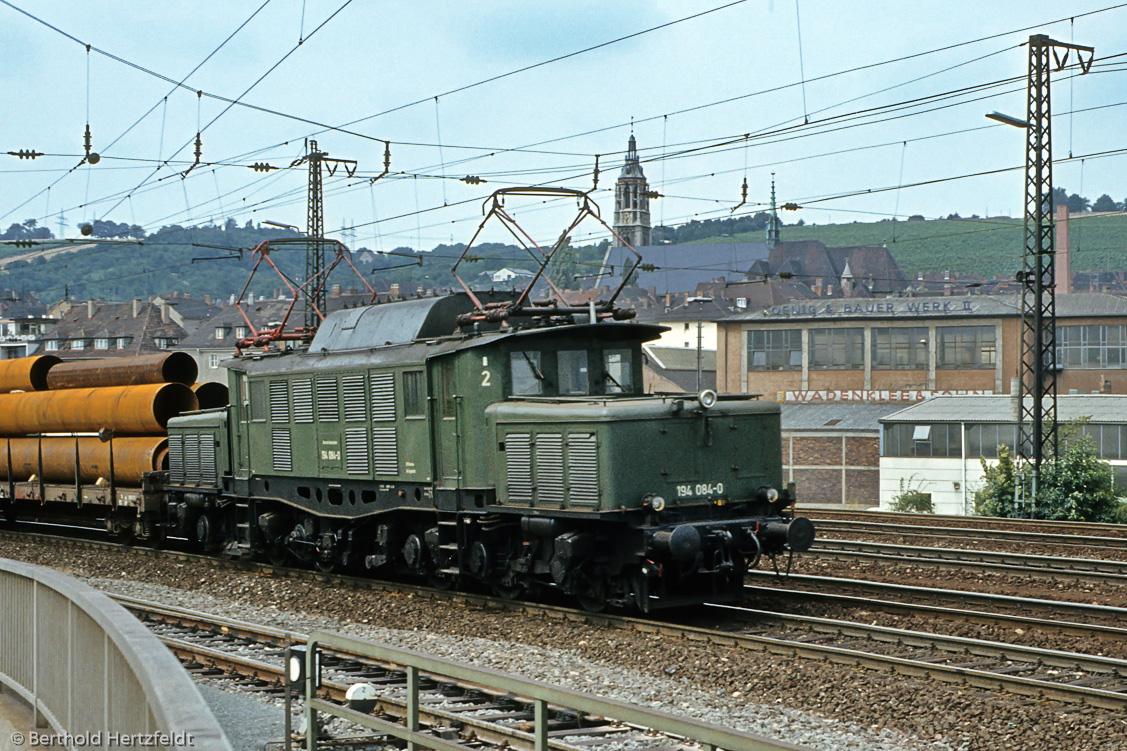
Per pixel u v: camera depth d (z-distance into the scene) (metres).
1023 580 17.95
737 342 66.81
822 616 14.79
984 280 159.50
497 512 15.12
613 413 13.73
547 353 15.77
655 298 121.62
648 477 13.92
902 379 63.16
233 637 13.76
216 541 21.94
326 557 18.69
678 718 5.52
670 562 14.09
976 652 11.99
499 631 13.98
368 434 17.36
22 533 26.80
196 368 24.84
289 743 8.23
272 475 19.67
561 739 9.01
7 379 29.11
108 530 24.86
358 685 8.54
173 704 4.85
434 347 16.25
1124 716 9.45
